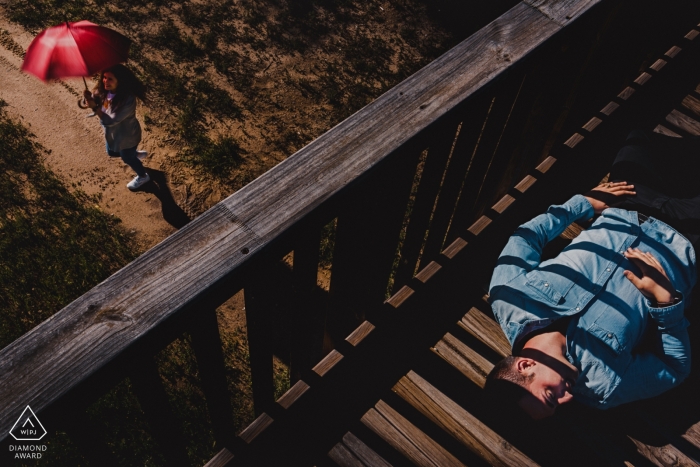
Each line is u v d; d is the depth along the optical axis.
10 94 7.50
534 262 2.44
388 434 2.35
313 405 2.33
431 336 2.59
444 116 1.66
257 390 2.15
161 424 1.71
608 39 2.50
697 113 3.57
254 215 1.41
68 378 1.15
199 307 1.33
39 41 5.30
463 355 2.58
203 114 7.44
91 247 6.15
